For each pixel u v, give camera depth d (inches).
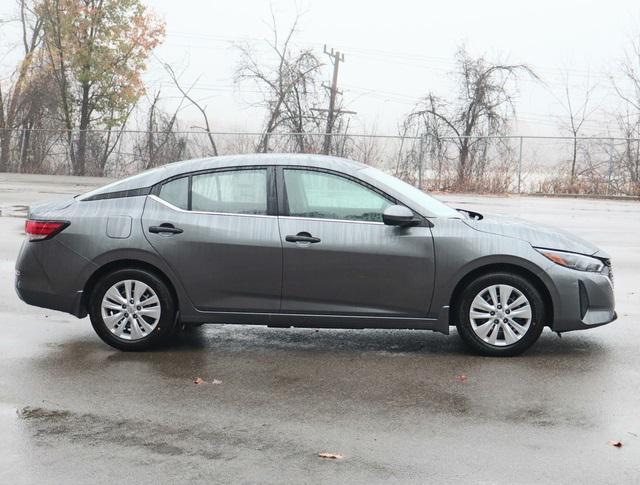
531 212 826.2
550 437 189.0
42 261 270.4
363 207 266.5
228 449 180.2
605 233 633.6
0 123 1542.8
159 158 1354.6
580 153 1127.6
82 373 242.8
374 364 256.5
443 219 265.3
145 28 1494.8
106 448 180.2
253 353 270.1
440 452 178.9
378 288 262.8
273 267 263.9
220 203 269.3
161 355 265.7
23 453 176.9
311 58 1418.6
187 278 266.1
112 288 268.2
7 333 293.4
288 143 1253.7
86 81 1504.7
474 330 264.7
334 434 190.7
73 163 1405.0
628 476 165.3
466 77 1334.9
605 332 301.0
